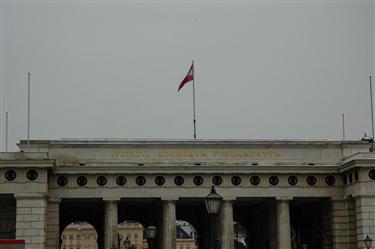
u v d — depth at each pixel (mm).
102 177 153625
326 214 163750
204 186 156000
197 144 159625
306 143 162875
